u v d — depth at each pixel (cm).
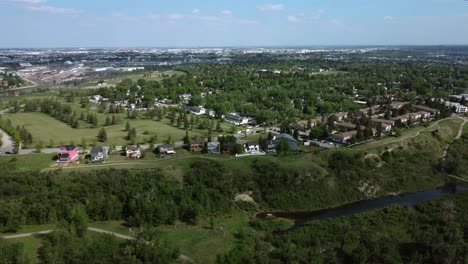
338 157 13000
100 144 14725
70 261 7400
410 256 8188
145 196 10106
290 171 12006
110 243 8069
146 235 8406
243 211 10888
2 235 8556
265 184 11681
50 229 8925
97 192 10244
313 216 10831
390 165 13375
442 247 7781
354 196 11862
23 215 9075
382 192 12194
